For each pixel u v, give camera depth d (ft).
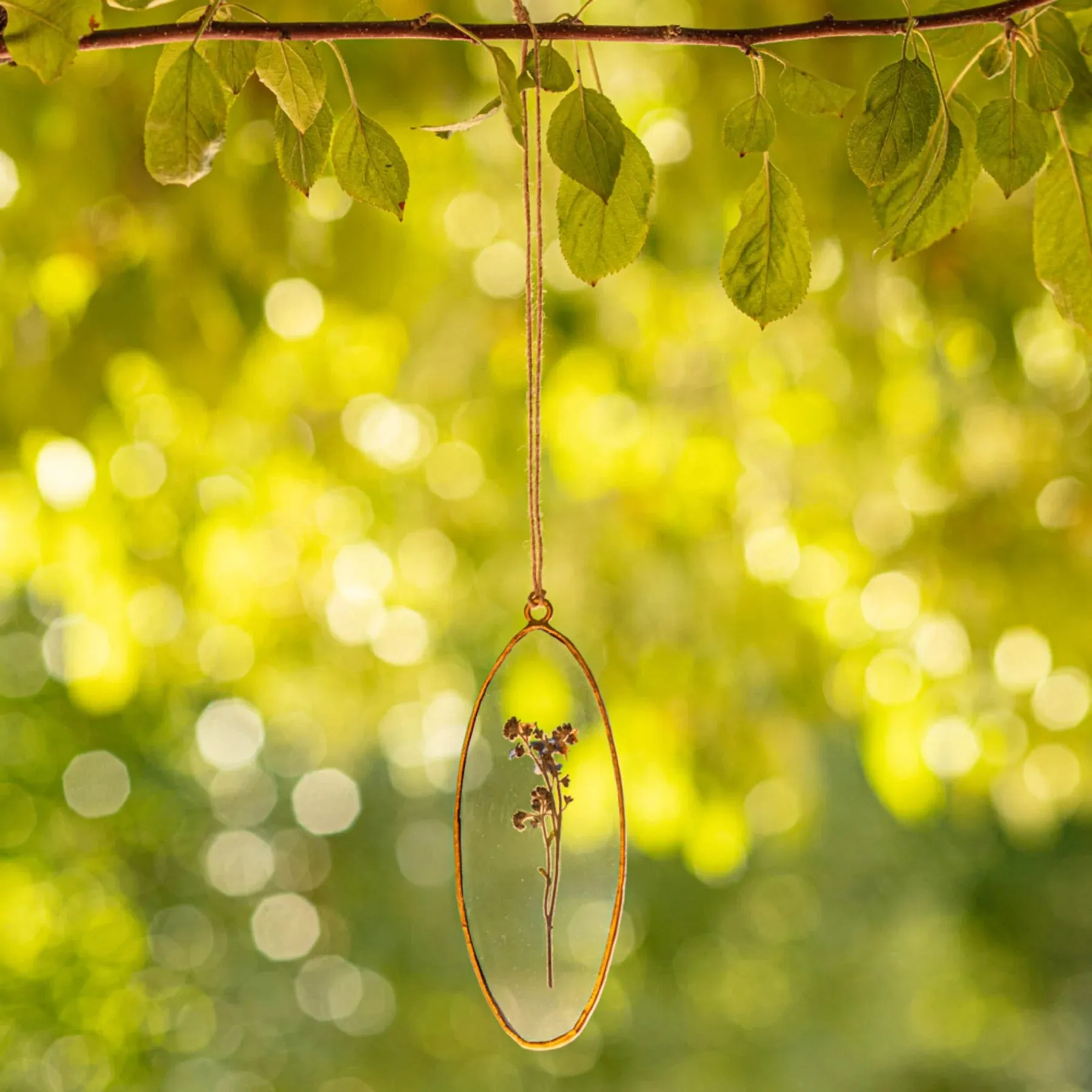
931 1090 14.26
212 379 5.39
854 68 5.24
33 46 4.00
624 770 6.32
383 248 5.37
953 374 6.04
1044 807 6.37
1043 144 4.11
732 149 4.12
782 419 6.45
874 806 14.48
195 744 13.34
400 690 8.04
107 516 5.77
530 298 4.25
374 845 16.12
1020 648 6.10
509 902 4.34
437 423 6.82
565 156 4.01
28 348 5.38
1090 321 4.22
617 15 5.55
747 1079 14.05
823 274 5.60
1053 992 14.75
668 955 14.57
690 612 6.56
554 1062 14.26
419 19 4.05
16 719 11.22
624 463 6.62
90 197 5.25
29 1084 10.44
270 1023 14.66
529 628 4.36
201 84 4.04
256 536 6.55
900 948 14.76
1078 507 5.82
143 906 12.85
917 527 6.18
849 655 6.44
